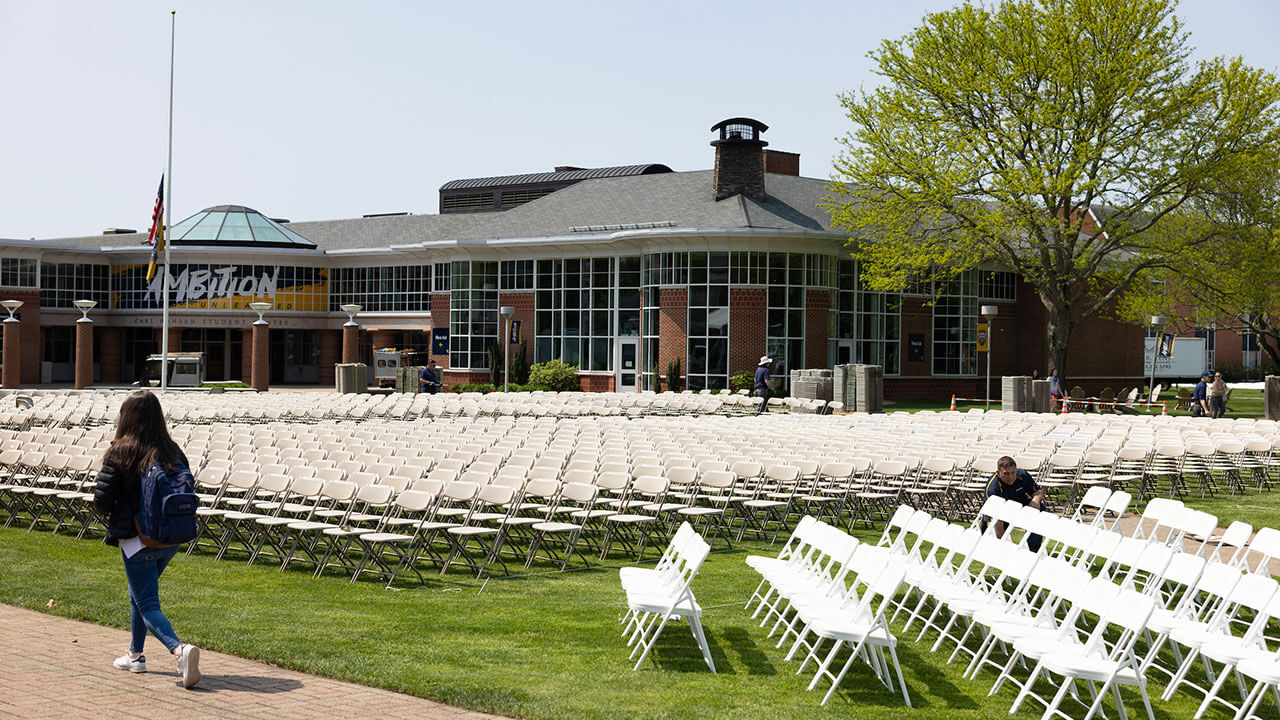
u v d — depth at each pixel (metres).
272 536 13.88
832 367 44.50
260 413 29.19
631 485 14.59
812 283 43.44
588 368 47.62
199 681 7.42
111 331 61.25
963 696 7.75
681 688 7.67
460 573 12.11
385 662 8.05
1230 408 43.94
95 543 13.68
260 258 59.91
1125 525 15.95
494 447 17.25
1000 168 36.69
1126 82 35.44
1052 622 8.26
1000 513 11.11
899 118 38.09
